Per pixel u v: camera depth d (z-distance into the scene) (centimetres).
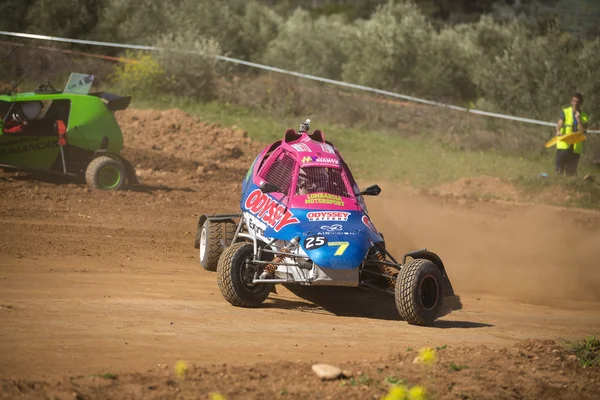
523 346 2167
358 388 1672
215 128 7512
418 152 7975
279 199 2827
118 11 10188
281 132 8044
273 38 11338
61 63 8900
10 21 10012
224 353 2008
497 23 11506
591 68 8781
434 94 9688
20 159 4719
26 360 1811
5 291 2583
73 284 2781
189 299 2692
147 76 8675
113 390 1580
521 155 8288
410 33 10075
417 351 2062
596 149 8162
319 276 2505
